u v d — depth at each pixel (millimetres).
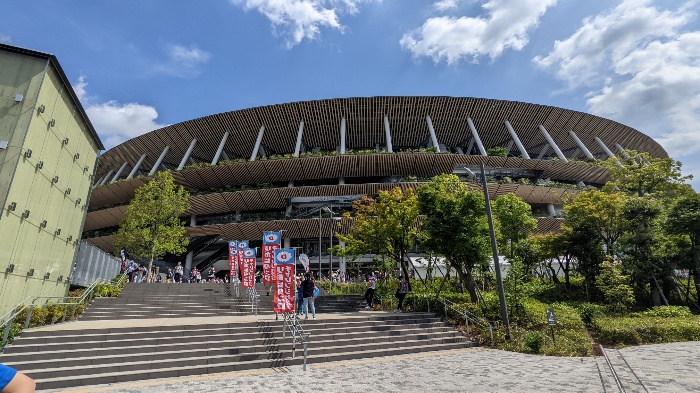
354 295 21656
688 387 6867
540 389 7465
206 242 45719
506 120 45406
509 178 38688
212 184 43531
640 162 28047
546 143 48562
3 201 10633
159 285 20906
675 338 13414
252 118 44781
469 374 9094
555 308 18188
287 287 11891
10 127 11336
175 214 32188
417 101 43500
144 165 52906
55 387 8344
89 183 16828
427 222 18031
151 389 8016
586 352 11938
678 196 23938
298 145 42875
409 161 40219
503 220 24062
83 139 15859
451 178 20969
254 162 40000
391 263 25828
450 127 45875
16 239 11359
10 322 10062
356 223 23172
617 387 7316
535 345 12562
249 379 8781
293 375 9164
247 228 39688
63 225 14500
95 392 7867
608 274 19625
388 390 7633
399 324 14617
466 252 17141
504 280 16438
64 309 13812
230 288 21781
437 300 17156
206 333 11570
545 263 28562
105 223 46281
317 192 39531
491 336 13594
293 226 39062
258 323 12531
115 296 18188
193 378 9062
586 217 23266
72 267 15500
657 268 20125
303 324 12984
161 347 10352
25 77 11945
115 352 9969
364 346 12023
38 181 12406
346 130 46031
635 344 13172
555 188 39406
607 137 49219
